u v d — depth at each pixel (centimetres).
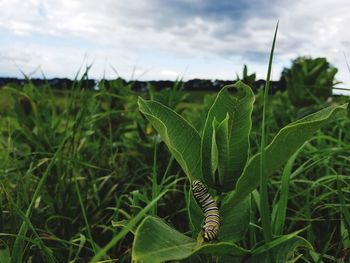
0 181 38
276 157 20
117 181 52
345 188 42
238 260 22
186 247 19
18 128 61
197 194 20
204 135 21
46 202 45
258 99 70
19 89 65
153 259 17
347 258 33
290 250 21
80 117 51
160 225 19
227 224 23
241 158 21
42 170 52
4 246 29
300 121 20
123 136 66
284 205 29
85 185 48
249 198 23
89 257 39
